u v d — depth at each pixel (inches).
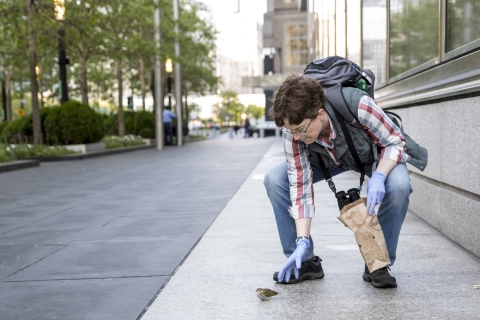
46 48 930.1
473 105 154.9
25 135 805.9
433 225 196.2
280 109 107.8
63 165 604.7
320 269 134.2
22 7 701.9
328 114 112.6
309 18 1264.8
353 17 424.2
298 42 1926.7
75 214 255.8
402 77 257.8
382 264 117.2
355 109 111.7
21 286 137.0
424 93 200.1
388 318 105.8
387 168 115.5
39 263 161.6
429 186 201.2
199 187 346.6
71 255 170.6
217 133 2357.3
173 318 109.8
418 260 150.3
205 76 1664.6
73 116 773.9
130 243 184.9
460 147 165.6
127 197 310.7
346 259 153.1
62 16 717.9
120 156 761.6
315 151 121.3
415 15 236.8
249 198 286.0
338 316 107.8
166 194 317.4
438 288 124.3
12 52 896.3
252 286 130.0
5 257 171.8
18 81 1507.1
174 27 1174.3
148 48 915.4
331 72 114.7
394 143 115.9
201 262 154.6
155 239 189.9
